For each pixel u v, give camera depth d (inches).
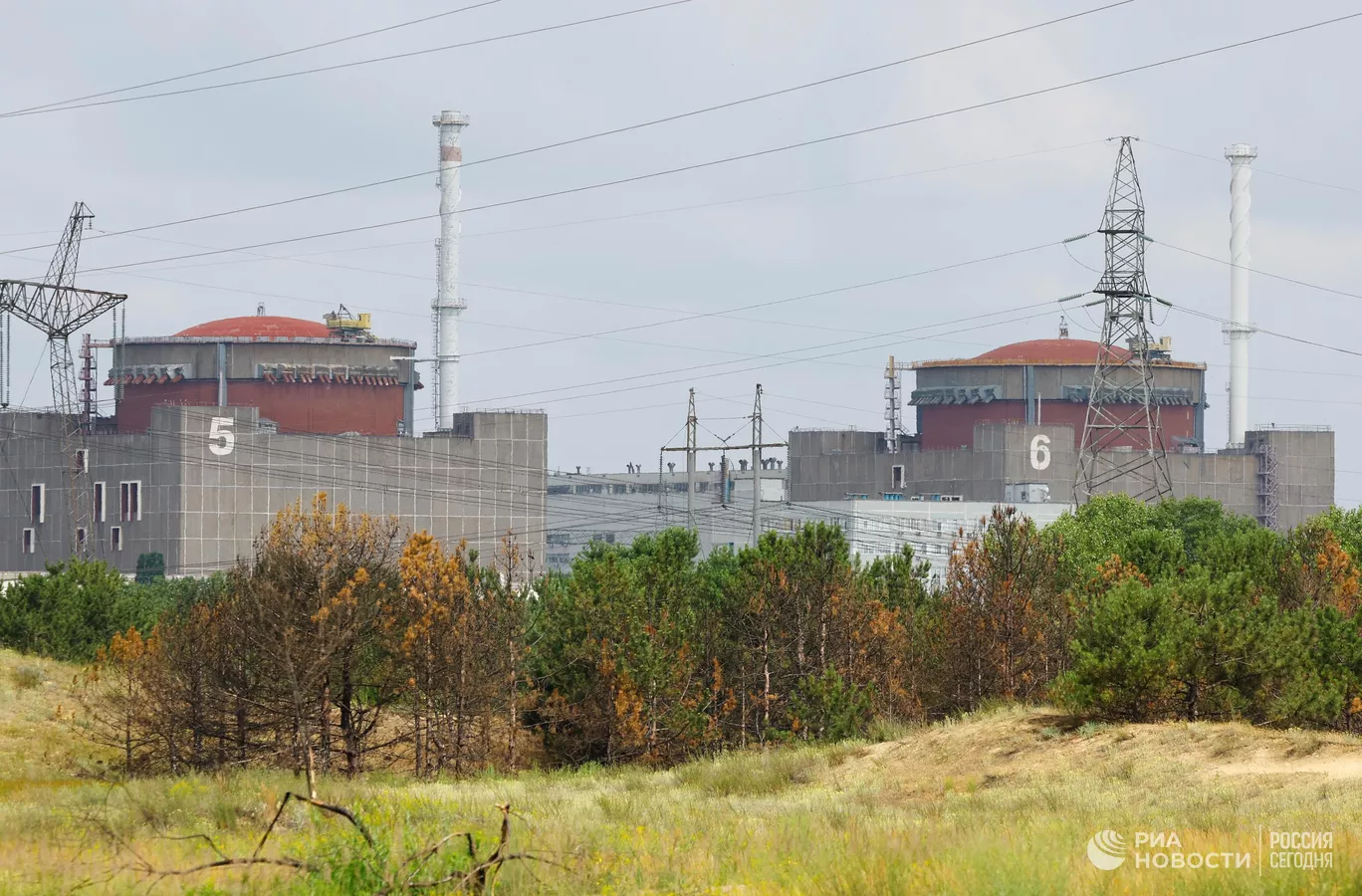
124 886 1675.7
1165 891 1526.8
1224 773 3014.3
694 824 2428.6
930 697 4803.2
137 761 4542.3
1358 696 3767.2
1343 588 4990.2
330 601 4296.3
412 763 4899.1
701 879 1715.1
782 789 3592.5
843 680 4869.6
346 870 1635.1
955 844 1870.1
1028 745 3560.5
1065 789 2989.7
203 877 1731.1
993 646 4665.4
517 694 4933.6
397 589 4645.7
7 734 4840.1
